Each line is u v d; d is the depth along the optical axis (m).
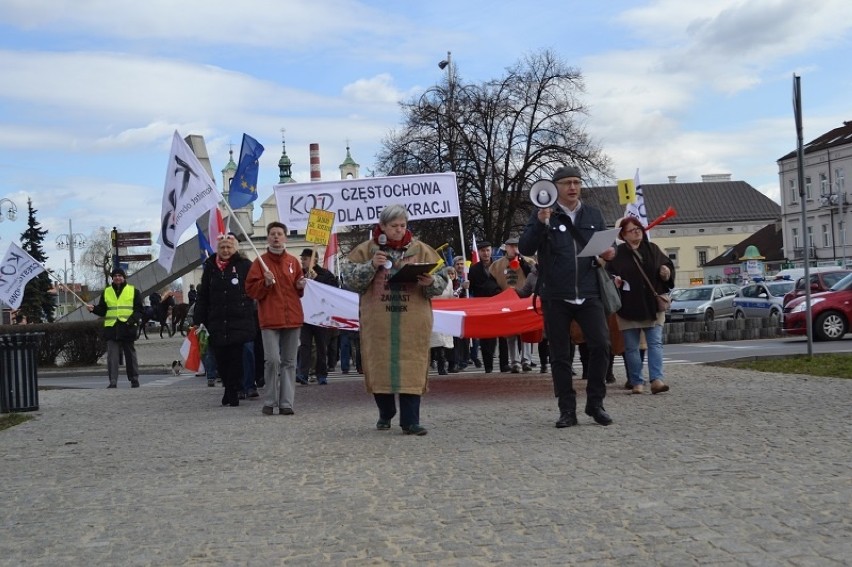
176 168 14.25
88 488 7.86
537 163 57.91
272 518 6.45
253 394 15.20
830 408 10.38
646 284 12.59
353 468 8.06
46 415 13.56
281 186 16.45
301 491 7.25
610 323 14.03
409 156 57.00
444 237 57.56
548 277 9.76
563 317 9.77
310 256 16.58
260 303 12.38
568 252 9.72
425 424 10.61
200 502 7.07
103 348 27.95
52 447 10.30
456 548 5.47
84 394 17.12
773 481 6.73
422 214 16.52
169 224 14.30
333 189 16.45
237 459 8.88
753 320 29.20
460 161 57.19
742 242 112.62
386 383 9.80
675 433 9.03
